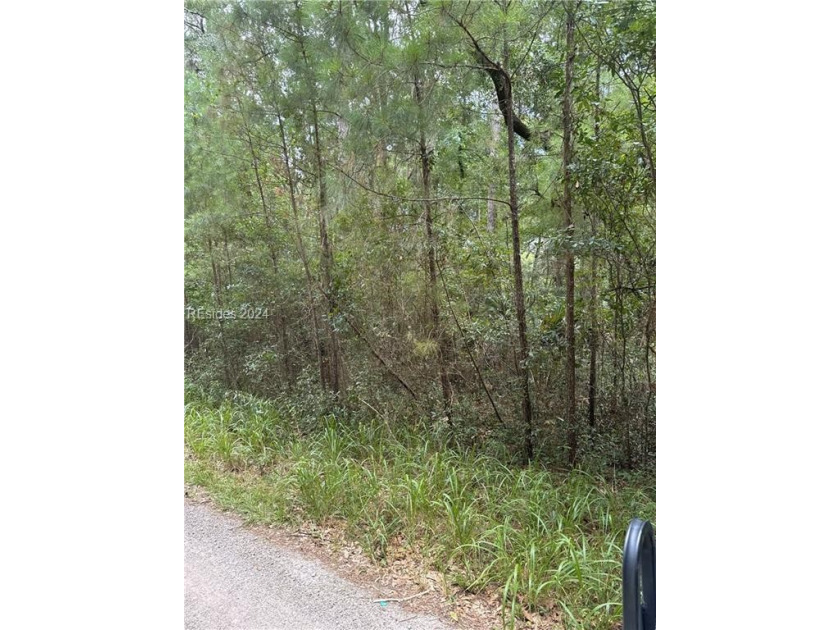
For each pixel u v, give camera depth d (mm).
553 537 2922
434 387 4684
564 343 4047
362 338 4812
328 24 4242
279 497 3645
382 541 3068
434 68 3900
